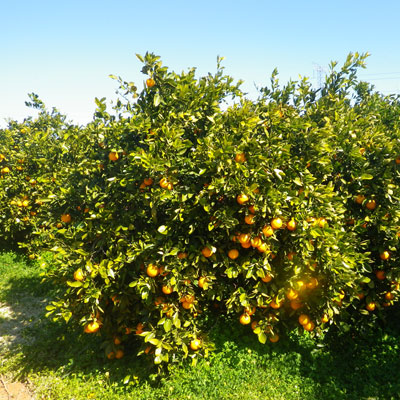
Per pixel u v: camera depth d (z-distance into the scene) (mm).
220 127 3000
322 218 2801
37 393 2914
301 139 3057
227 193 2633
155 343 2719
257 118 2809
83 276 2771
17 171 6199
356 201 3188
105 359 3256
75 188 3201
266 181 2686
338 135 3221
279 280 3018
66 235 2994
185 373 2947
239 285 3055
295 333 3311
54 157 4375
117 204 3027
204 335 3008
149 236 2766
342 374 2975
